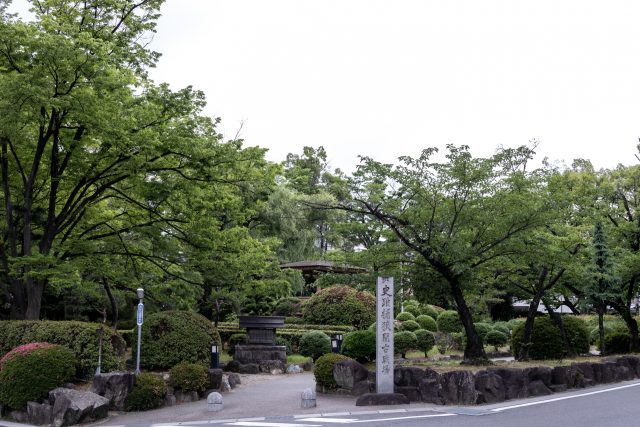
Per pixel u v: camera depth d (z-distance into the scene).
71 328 13.65
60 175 15.98
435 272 15.57
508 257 16.00
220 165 15.87
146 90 16.12
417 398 13.12
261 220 32.25
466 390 12.58
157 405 12.99
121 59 16.19
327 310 26.38
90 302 26.06
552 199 14.58
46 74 13.55
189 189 16.12
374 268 15.36
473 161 14.19
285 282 21.83
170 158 16.12
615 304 21.77
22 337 13.88
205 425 11.05
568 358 18.80
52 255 14.99
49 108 14.26
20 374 12.06
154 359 15.33
